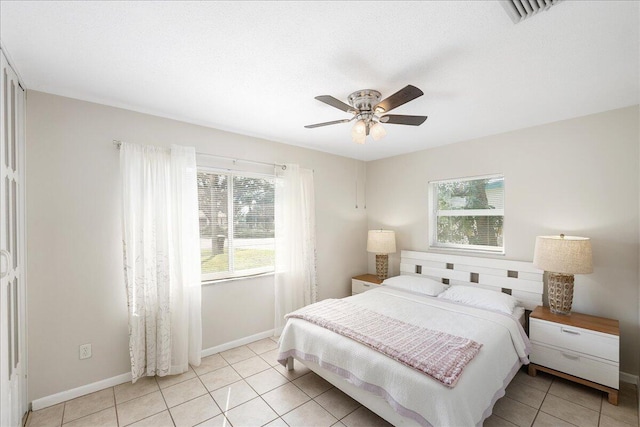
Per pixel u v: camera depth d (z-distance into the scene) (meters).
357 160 4.62
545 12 1.36
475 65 1.85
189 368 2.73
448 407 1.50
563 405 2.16
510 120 2.87
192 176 2.78
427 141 3.62
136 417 2.05
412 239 4.13
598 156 2.65
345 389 2.11
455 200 3.78
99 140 2.40
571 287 2.56
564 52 1.70
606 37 1.55
